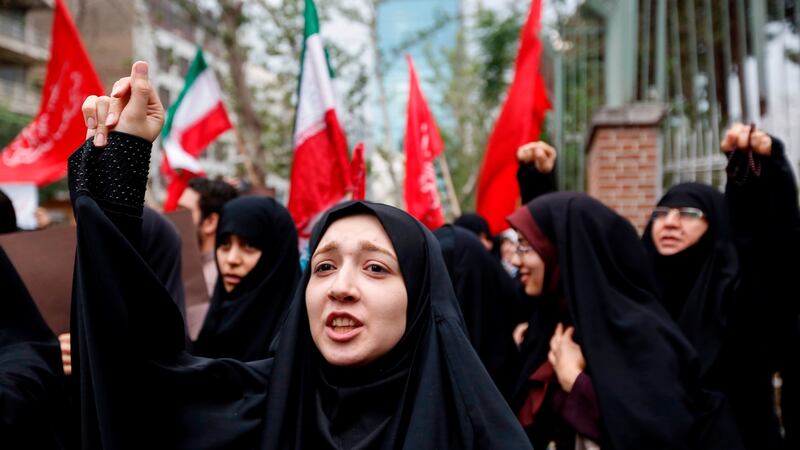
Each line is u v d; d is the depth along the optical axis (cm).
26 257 244
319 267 167
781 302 255
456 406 157
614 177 650
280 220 308
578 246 253
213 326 300
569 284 252
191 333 302
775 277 252
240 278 299
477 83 1573
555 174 347
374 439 157
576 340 254
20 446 177
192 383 158
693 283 305
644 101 696
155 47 1298
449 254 305
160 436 154
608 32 782
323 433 158
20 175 481
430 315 167
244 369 172
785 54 572
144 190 152
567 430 251
